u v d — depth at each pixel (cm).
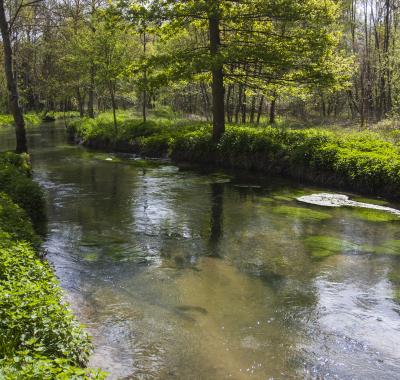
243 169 1969
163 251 979
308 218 1215
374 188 1475
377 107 3819
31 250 773
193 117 3525
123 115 3741
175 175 1866
